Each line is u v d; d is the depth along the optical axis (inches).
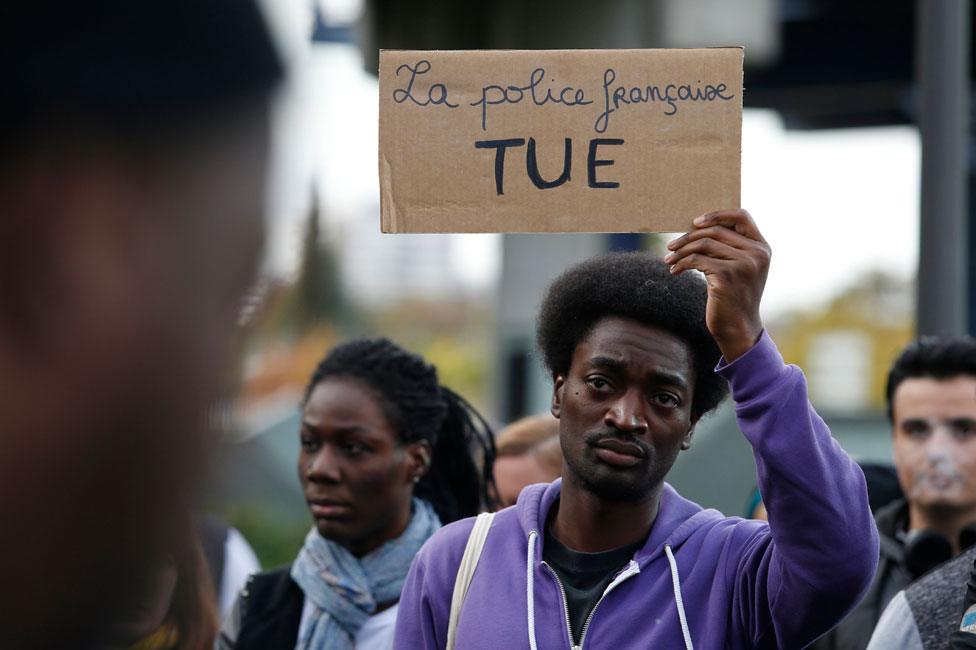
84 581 26.2
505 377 522.6
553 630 131.4
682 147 112.9
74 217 24.5
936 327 233.0
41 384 25.0
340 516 182.2
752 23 351.3
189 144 24.6
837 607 118.3
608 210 112.6
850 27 401.1
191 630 144.6
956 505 213.0
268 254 27.0
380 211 112.3
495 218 112.3
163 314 25.8
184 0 23.8
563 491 140.4
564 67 113.5
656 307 132.2
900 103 426.9
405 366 190.2
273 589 188.7
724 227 114.3
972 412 215.3
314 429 184.5
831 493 116.9
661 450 132.1
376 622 178.7
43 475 25.2
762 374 117.7
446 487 203.6
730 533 135.6
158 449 26.5
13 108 23.2
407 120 112.6
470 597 137.1
